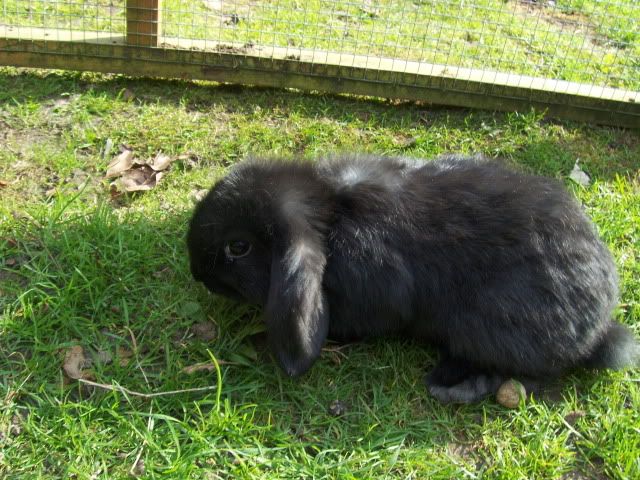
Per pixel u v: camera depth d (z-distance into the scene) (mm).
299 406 547
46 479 475
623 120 914
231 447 501
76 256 624
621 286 662
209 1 1035
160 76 884
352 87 895
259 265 561
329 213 559
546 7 1165
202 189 738
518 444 533
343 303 562
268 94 890
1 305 584
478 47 1019
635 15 1140
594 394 577
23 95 831
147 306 602
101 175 739
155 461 491
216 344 578
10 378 535
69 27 918
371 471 501
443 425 547
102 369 546
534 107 905
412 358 593
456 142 851
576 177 808
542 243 544
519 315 538
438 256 549
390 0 1108
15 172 722
